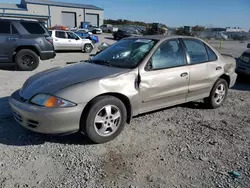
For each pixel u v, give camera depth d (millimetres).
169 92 4070
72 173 2781
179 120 4430
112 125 3500
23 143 3412
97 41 25391
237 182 2680
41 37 9297
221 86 5094
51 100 3084
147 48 3977
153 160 3082
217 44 32000
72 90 3162
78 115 3164
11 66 9930
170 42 4191
